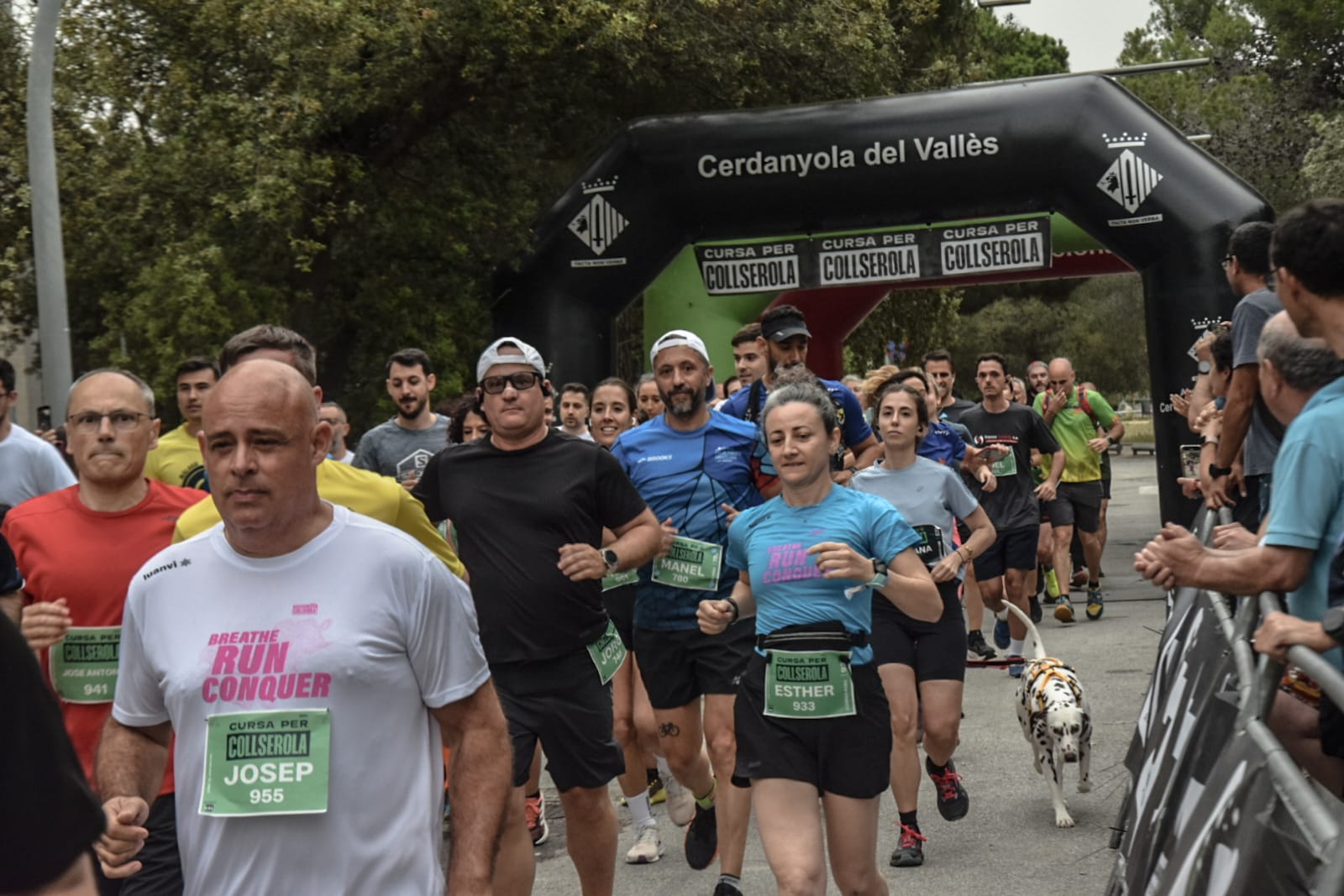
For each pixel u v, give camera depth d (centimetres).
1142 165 1268
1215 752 332
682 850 657
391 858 274
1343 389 345
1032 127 1288
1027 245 1320
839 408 709
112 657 430
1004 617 1045
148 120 1330
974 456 950
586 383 1380
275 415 272
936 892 565
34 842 161
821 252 1351
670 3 1419
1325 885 216
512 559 495
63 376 967
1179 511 1279
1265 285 569
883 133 1312
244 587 278
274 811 269
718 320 1559
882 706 449
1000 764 774
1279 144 3612
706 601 484
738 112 1355
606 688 509
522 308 1398
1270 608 329
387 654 276
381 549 279
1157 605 1342
